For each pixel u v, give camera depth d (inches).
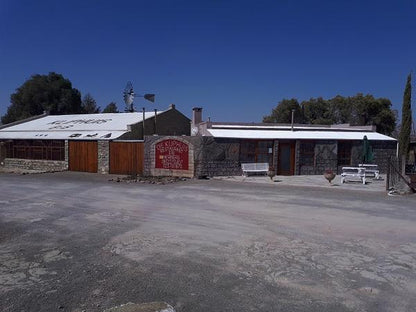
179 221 425.7
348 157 1052.5
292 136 1003.9
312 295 224.8
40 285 240.1
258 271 263.7
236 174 940.6
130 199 592.7
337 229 384.8
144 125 1300.4
